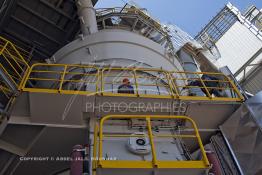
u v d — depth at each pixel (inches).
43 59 545.0
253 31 867.4
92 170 185.9
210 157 214.5
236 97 299.9
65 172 289.9
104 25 468.4
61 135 259.4
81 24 440.8
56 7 494.6
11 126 252.5
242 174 251.8
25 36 529.7
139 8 513.0
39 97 244.2
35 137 258.5
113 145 236.1
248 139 258.4
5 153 269.9
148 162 192.2
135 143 230.7
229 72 335.9
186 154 240.8
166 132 259.9
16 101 246.4
